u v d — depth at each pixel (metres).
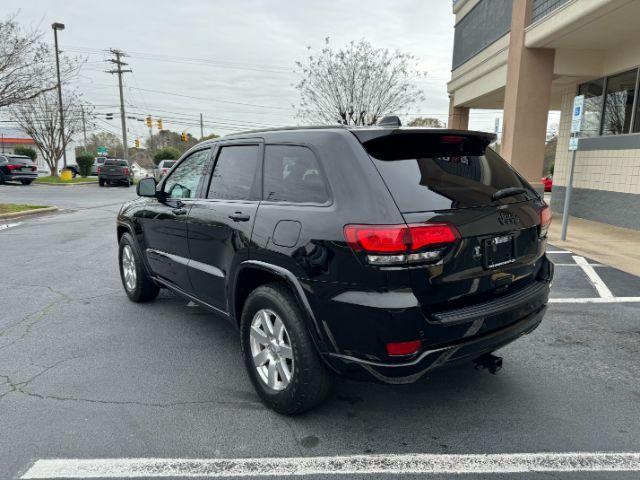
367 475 2.53
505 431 2.93
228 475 2.53
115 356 4.03
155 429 2.95
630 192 10.32
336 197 2.70
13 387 3.48
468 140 3.18
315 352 2.84
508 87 12.13
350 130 2.88
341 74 23.11
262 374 3.18
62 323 4.82
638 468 2.57
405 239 2.41
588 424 3.00
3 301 5.57
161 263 4.60
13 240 9.78
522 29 11.33
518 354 4.05
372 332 2.48
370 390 3.44
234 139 3.79
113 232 10.86
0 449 2.75
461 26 17.64
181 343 4.30
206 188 3.94
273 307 2.99
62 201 18.75
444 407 3.21
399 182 2.62
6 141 46.97
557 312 5.08
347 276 2.54
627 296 5.63
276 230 2.96
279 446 2.78
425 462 2.63
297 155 3.09
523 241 3.05
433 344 2.52
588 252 7.98
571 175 8.78
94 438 2.85
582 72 11.60
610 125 11.50
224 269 3.51
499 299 2.85
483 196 2.88
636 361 3.92
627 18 9.02
